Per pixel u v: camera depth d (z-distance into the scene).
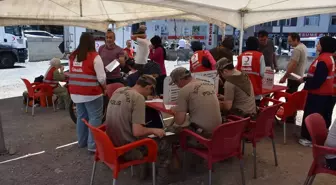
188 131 2.77
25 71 12.38
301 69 4.80
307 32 29.33
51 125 4.98
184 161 3.09
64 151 3.90
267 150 4.00
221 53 4.77
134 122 2.55
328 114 4.04
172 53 17.86
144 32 5.38
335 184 3.12
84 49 3.50
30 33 19.59
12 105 6.39
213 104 2.86
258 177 3.25
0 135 3.75
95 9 6.93
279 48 20.16
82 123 3.92
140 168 3.12
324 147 2.27
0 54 13.08
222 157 2.72
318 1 4.56
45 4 6.17
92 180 2.79
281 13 5.36
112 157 2.40
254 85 4.23
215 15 4.90
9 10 6.18
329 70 3.76
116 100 2.64
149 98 3.78
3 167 3.41
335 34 28.72
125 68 5.20
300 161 3.66
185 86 2.93
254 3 4.69
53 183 3.08
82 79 3.54
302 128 4.20
